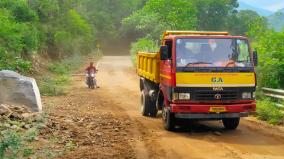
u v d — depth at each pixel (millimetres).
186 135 13312
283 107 16547
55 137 11719
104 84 30250
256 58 13602
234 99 13234
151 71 15484
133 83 31109
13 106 13930
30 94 14820
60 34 48062
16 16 35938
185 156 10719
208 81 13062
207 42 13430
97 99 21766
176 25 52406
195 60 13203
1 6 35438
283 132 13906
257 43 21344
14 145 8758
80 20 68125
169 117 13656
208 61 13234
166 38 14305
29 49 34219
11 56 28094
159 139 12641
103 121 15070
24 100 14742
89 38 77625
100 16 114938
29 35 34000
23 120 12789
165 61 13953
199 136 13211
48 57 44906
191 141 12453
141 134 13289
